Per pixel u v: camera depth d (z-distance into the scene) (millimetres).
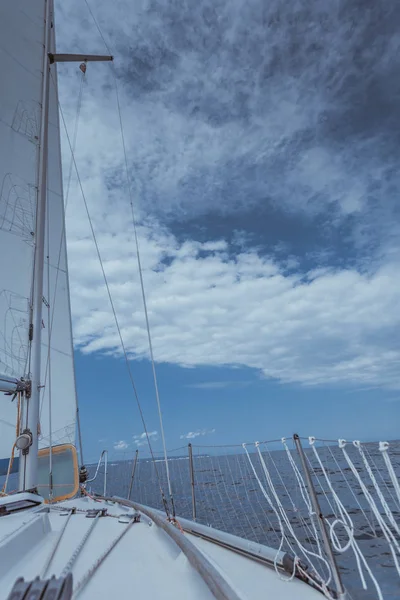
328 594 2219
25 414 4848
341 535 11211
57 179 8180
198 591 2006
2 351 5777
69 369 7555
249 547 2836
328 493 18250
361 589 7352
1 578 2170
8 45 6695
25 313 6086
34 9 7148
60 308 7727
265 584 2373
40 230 5434
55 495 6520
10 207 6246
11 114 6520
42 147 5836
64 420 7211
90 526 3545
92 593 2031
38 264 5285
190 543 2154
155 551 2799
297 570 2436
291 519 12836
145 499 17828
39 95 6910
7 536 2568
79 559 2568
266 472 3527
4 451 6113
